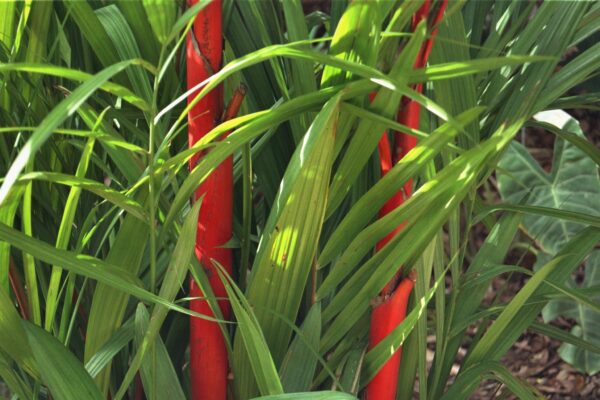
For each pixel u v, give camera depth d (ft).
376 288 5.36
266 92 5.76
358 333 5.66
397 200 5.36
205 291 5.30
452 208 5.21
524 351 12.57
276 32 5.71
